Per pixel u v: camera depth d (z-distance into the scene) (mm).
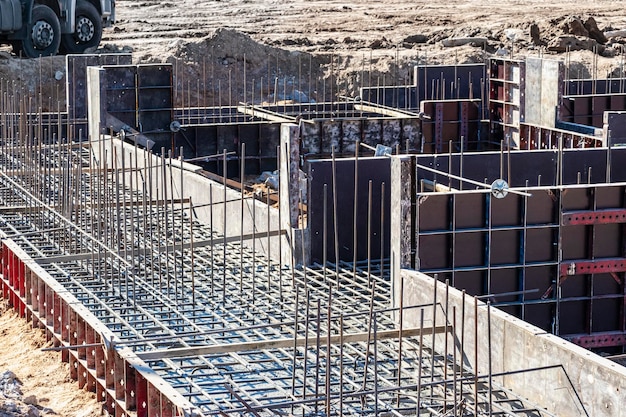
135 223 20438
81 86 28844
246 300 16281
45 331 16781
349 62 40969
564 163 20469
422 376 13359
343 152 26750
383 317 15430
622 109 29078
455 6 61406
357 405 12555
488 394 12289
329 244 18219
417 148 27312
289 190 18047
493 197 15398
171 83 27516
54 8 39188
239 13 58094
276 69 40250
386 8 60531
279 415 11641
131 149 23688
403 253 15375
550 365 12516
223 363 13586
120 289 16422
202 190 20812
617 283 15961
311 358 13867
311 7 60719
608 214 15680
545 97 27578
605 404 11766
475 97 33125
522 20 52062
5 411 13023
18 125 26609
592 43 44281
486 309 13570
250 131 28047
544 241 15641
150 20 54469
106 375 13734
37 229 19625
